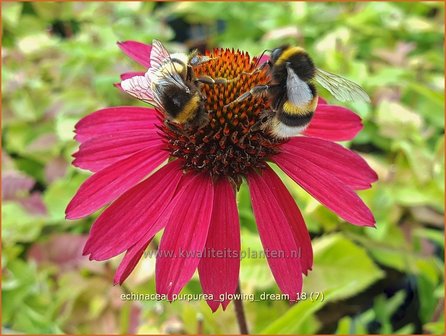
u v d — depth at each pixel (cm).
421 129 22
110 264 18
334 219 18
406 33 27
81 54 23
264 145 11
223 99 11
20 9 29
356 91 11
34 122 23
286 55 11
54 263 19
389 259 19
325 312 20
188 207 11
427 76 24
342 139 12
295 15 25
